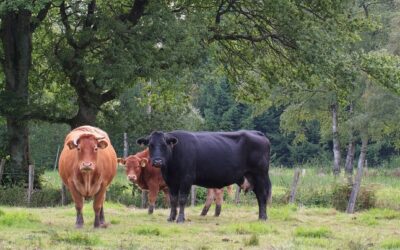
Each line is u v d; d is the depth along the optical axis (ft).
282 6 92.32
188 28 86.74
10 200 78.79
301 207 71.10
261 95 110.11
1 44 97.71
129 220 54.19
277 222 55.42
